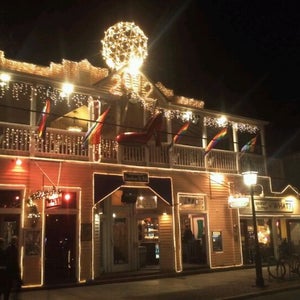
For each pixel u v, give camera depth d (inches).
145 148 675.4
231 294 494.9
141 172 662.5
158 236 708.7
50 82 582.2
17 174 546.9
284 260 637.3
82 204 594.9
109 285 570.3
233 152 799.7
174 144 713.6
